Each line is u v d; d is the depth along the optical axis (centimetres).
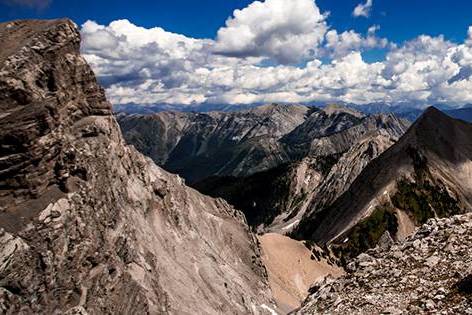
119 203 5316
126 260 4725
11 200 3681
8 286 3278
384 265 4041
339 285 4044
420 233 4356
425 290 3434
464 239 3931
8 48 4244
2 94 3825
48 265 3566
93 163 4809
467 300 3084
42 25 4791
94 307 3859
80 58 5106
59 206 3903
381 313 3306
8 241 3362
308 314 3788
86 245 4047
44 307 3469
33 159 3806
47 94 4356
